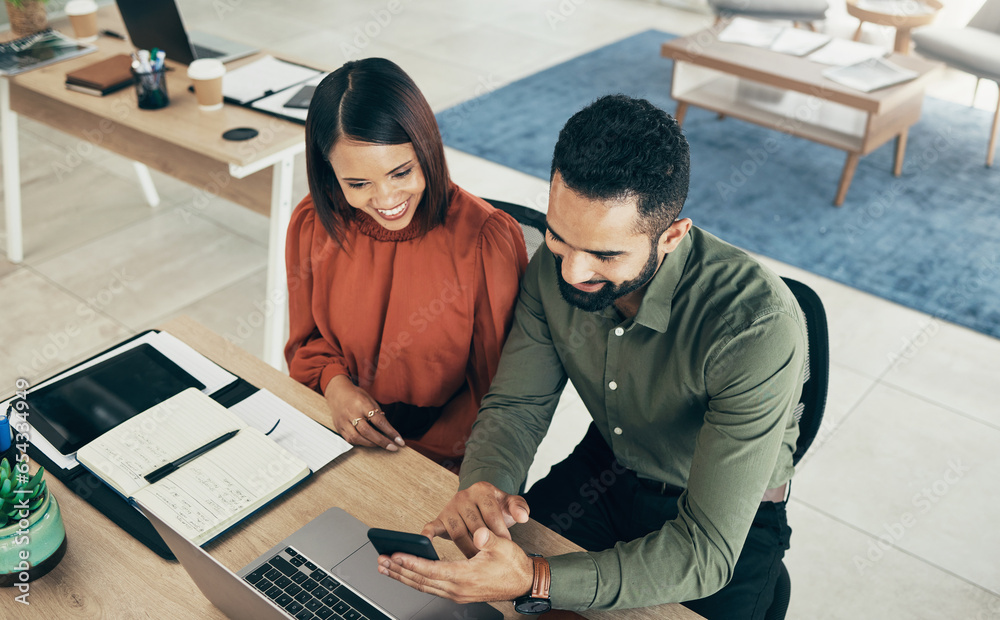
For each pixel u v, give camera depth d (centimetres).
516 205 153
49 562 100
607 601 100
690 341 113
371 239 143
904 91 336
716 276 113
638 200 94
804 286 133
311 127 127
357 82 122
